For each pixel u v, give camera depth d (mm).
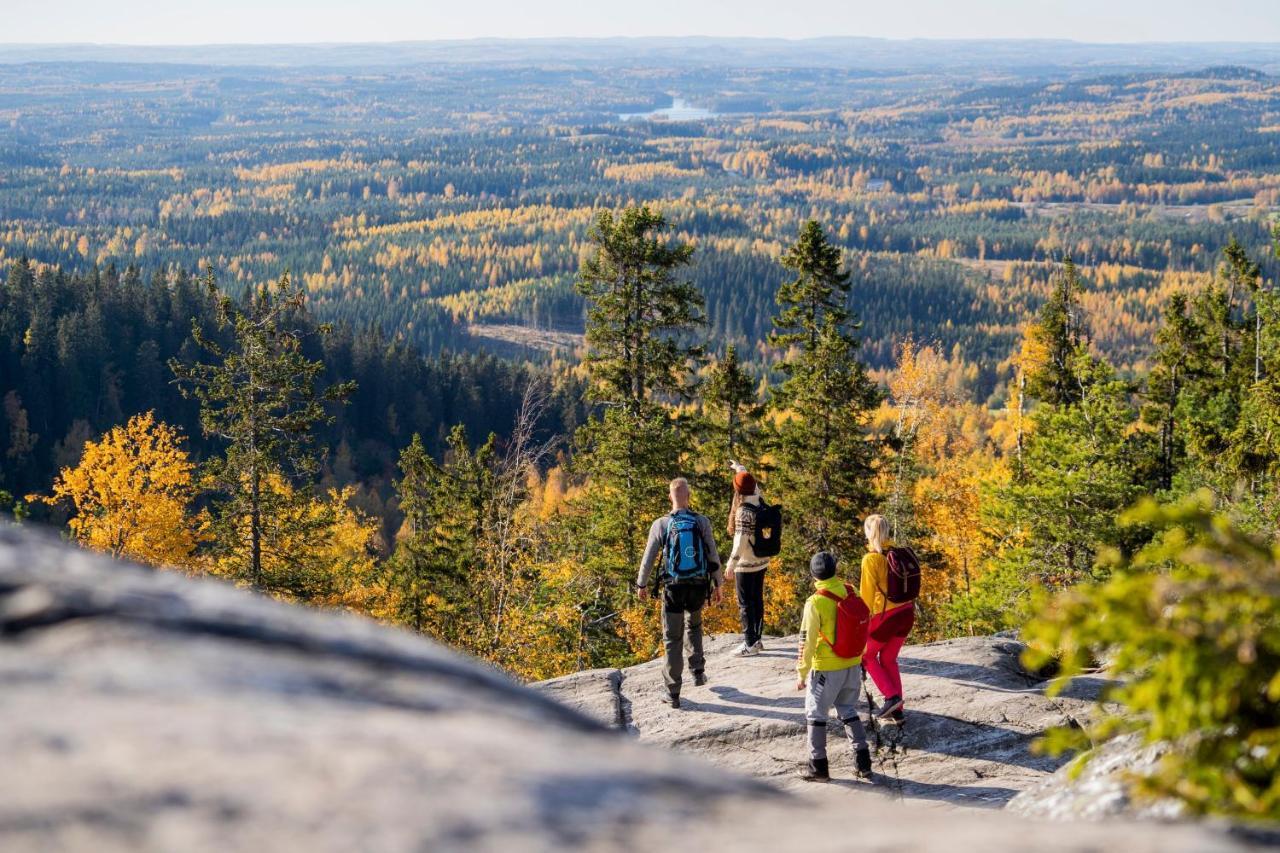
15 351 114062
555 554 30656
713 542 10383
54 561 2324
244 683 1858
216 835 1235
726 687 10711
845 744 9258
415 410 139000
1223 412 44844
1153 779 2582
